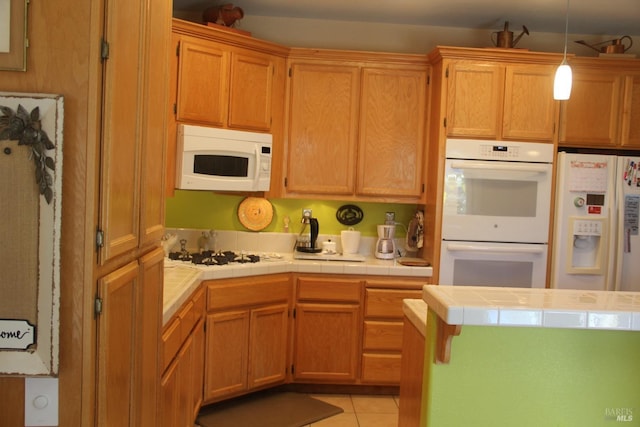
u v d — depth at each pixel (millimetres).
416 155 3859
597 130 3723
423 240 3928
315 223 3857
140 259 1612
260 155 3600
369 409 3484
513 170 3602
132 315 1528
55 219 1182
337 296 3594
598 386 1845
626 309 1654
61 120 1179
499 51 3582
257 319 3408
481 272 3639
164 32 1818
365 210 4180
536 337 1830
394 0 3596
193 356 2779
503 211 3635
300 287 3580
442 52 3586
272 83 3723
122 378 1447
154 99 1697
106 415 1316
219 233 4035
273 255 3881
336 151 3838
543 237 3637
